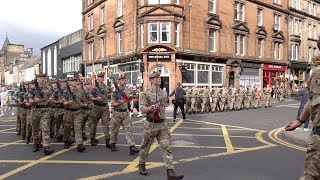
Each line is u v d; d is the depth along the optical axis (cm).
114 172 711
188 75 3127
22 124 1148
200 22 3234
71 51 4803
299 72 4659
